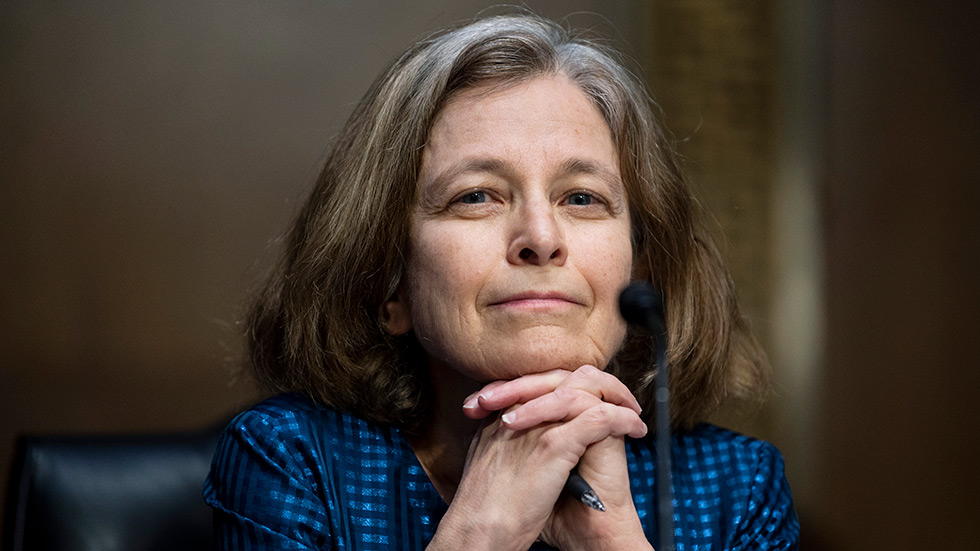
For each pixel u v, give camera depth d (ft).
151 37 29.58
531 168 10.66
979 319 31.09
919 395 30.96
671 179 12.64
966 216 31.24
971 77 31.35
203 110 29.89
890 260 31.09
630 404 10.75
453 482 11.89
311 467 11.17
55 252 28.71
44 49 28.89
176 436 14.51
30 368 28.19
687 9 30.45
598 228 10.93
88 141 29.07
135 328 28.99
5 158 28.50
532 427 10.43
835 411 30.78
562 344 10.47
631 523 10.70
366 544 11.05
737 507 12.28
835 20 30.83
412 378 11.89
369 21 31.01
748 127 30.66
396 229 11.36
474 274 10.48
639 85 12.46
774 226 30.71
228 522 10.94
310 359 11.81
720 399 13.09
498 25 11.79
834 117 30.96
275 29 30.42
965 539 30.50
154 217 29.37
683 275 12.69
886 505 30.68
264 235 30.04
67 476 13.39
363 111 12.30
